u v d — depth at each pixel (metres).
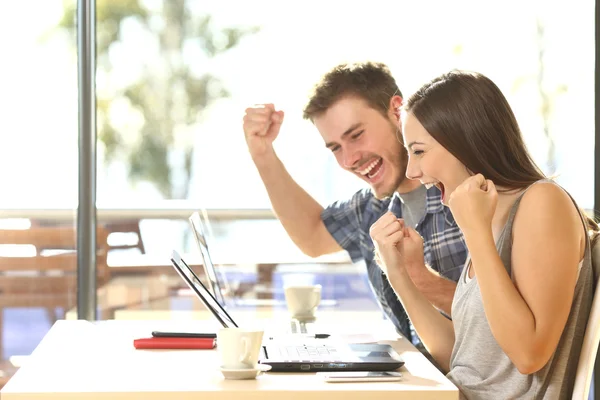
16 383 1.67
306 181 9.03
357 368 1.80
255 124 3.28
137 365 1.87
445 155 2.10
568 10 7.66
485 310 1.87
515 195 2.04
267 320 2.70
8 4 10.07
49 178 7.88
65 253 6.06
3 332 5.80
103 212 5.91
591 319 1.87
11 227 5.98
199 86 12.50
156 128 12.62
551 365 1.92
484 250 1.87
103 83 12.56
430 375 1.76
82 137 3.85
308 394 1.60
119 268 5.92
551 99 7.93
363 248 3.21
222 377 1.73
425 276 2.51
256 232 6.90
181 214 6.20
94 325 2.51
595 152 3.53
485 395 1.94
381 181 3.03
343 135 3.08
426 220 2.81
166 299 5.96
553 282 1.86
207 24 12.45
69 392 1.59
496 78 8.96
